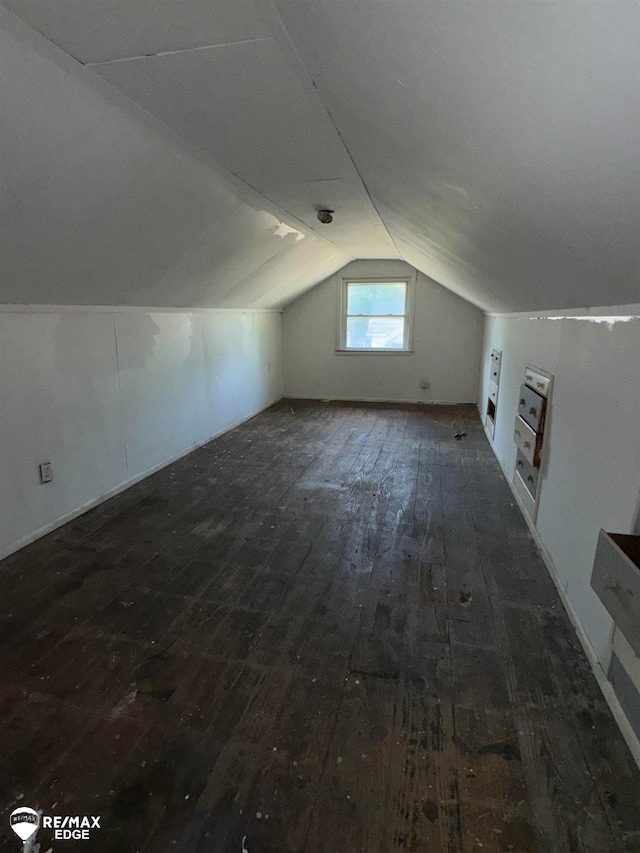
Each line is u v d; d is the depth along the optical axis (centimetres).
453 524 247
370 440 402
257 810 107
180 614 175
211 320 391
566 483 189
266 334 520
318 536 234
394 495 284
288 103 125
